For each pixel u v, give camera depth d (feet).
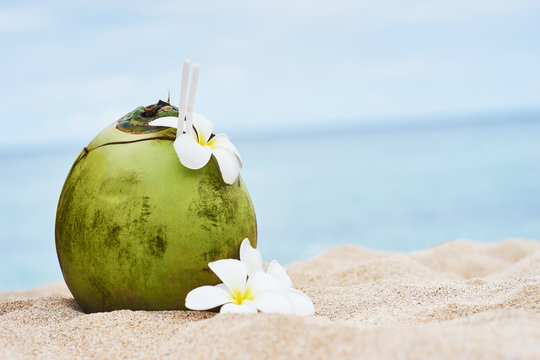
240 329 2.52
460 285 3.18
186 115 2.87
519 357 2.32
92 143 2.97
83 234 2.84
